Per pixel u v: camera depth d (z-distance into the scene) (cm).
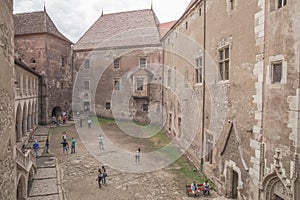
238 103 914
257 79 793
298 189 617
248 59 849
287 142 653
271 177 716
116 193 1036
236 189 960
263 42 763
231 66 976
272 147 711
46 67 2809
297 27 622
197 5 1387
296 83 625
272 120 714
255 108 802
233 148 939
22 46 2852
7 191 620
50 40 2877
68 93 3241
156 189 1072
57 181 1162
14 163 708
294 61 631
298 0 618
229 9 998
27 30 2838
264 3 757
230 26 988
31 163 1112
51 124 2806
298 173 614
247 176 836
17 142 1634
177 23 1839
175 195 1010
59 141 1983
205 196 996
